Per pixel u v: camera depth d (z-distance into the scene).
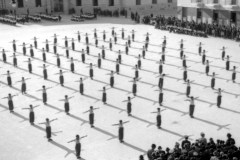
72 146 20.03
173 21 54.31
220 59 36.91
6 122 23.09
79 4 70.56
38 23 59.00
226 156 15.02
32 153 19.33
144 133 21.41
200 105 25.47
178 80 30.67
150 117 23.56
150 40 45.75
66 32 50.75
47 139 20.80
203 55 35.09
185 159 15.22
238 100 26.33
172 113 24.17
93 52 39.69
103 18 65.88
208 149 15.91
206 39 46.62
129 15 69.94
